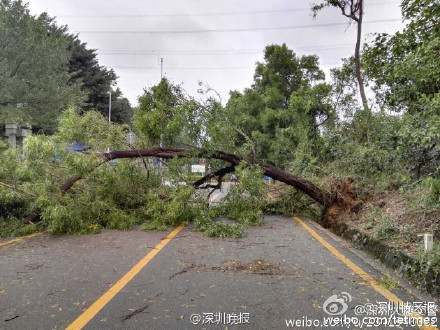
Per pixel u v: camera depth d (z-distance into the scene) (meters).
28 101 21.56
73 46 34.09
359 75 14.21
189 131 9.79
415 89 6.71
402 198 8.01
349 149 11.19
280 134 23.52
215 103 10.12
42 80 21.84
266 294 4.29
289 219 10.41
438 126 4.86
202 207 9.74
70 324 3.47
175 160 9.85
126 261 5.70
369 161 9.89
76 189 8.66
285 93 31.59
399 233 6.11
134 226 8.90
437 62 6.08
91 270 5.20
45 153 7.99
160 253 6.23
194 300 4.09
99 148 9.52
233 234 7.71
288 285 4.61
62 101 23.27
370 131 10.79
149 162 10.15
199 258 5.91
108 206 8.77
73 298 4.13
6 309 3.82
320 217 10.55
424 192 6.68
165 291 4.37
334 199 9.87
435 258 4.42
